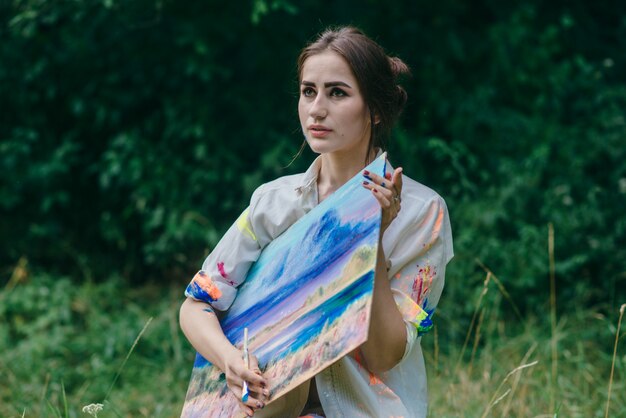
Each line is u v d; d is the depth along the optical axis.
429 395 4.19
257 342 2.41
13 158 6.31
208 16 6.02
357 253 2.21
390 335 2.29
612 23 7.22
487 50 6.59
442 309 5.35
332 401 2.39
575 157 6.21
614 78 7.04
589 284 5.73
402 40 6.47
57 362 5.10
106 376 4.96
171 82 6.22
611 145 6.23
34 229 6.40
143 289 6.26
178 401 4.64
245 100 6.27
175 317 5.48
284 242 2.50
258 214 2.58
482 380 4.24
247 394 2.31
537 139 6.34
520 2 6.79
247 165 6.33
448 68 6.54
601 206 5.96
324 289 2.27
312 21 6.21
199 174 6.11
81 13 5.93
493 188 5.92
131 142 6.20
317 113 2.40
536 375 4.41
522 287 5.54
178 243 6.30
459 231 5.81
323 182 2.55
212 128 6.20
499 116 6.43
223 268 2.59
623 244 5.85
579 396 4.22
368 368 2.41
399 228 2.41
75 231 6.66
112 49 6.25
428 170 6.36
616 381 4.52
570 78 6.75
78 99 6.28
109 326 5.56
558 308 5.52
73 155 6.46
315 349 2.21
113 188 6.59
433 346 5.02
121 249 6.60
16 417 4.31
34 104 6.50
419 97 6.51
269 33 6.17
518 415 3.94
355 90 2.40
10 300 5.67
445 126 6.46
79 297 5.84
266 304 2.45
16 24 6.12
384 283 2.29
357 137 2.44
